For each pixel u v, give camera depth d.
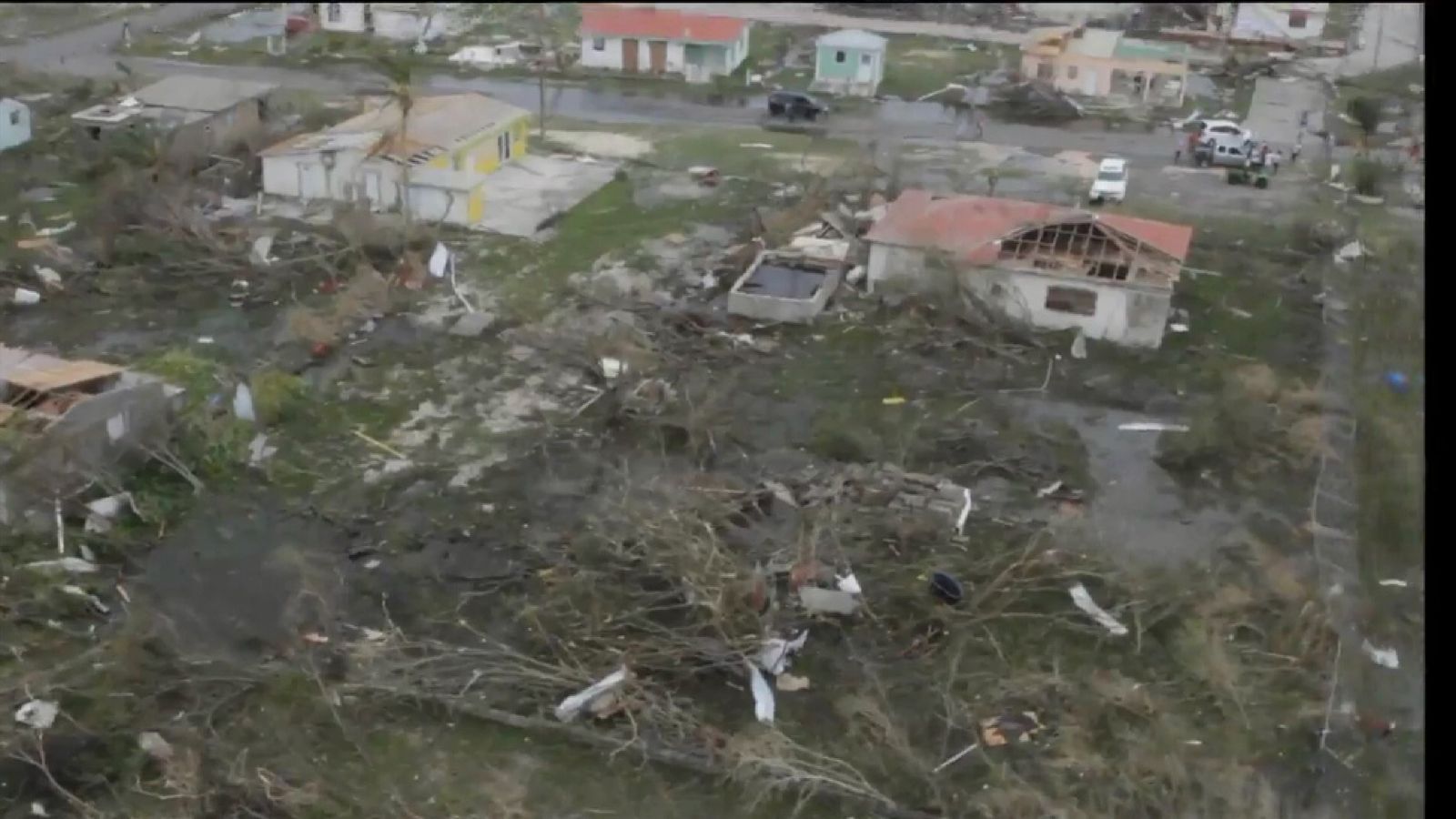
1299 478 27.20
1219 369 31.69
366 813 18.27
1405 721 20.19
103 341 31.42
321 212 39.78
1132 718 20.44
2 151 43.16
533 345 31.94
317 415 28.56
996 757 19.64
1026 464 27.42
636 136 49.44
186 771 18.56
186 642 21.48
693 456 27.45
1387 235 39.69
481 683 20.78
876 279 34.75
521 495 25.89
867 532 24.75
